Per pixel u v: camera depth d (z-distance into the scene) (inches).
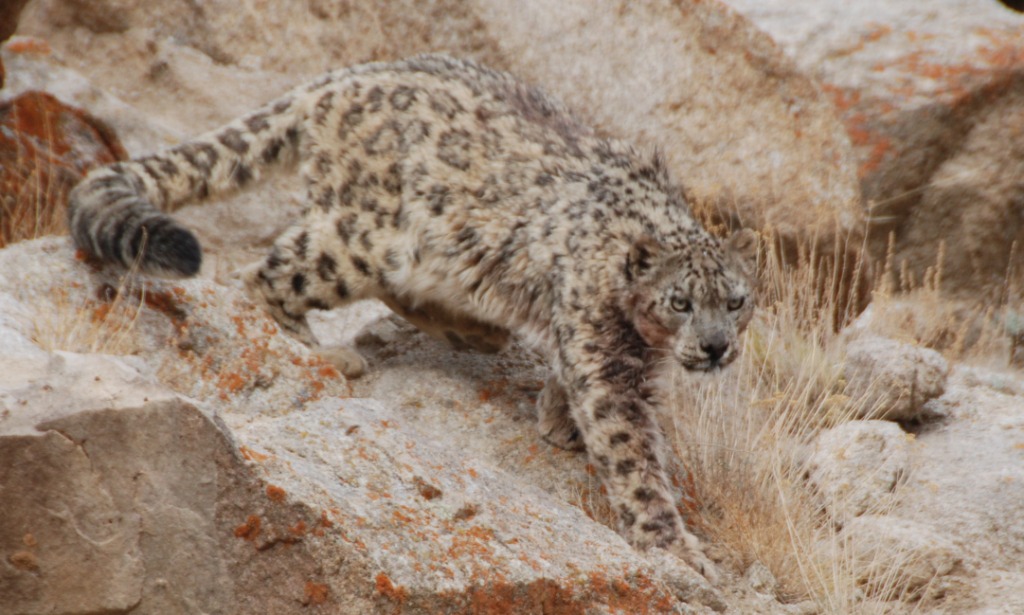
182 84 1278.3
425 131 955.3
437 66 1008.2
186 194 966.4
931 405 1146.7
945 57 1644.9
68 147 1159.6
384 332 1073.5
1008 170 1615.4
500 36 1289.4
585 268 904.3
